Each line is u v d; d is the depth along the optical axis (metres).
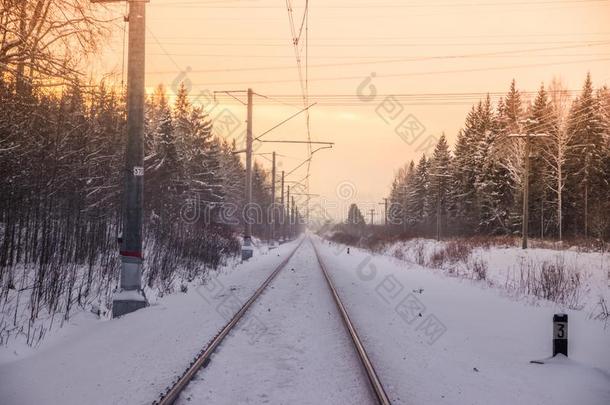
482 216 55.25
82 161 17.53
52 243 12.73
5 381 6.47
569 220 51.62
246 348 8.18
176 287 16.28
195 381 6.35
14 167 12.35
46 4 9.90
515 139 50.00
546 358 8.23
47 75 10.12
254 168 72.38
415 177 81.00
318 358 7.64
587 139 49.66
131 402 5.67
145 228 23.02
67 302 10.62
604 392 6.58
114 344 8.31
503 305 13.98
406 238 56.88
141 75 11.93
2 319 8.98
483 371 7.46
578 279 17.72
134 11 11.88
